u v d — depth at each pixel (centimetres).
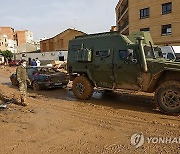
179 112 683
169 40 3188
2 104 879
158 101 721
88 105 857
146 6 3441
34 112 759
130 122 629
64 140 507
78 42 966
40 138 522
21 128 593
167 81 705
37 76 1279
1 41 8088
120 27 4725
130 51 774
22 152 449
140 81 766
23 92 866
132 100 936
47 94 1144
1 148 470
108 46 852
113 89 862
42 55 4872
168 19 3175
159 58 804
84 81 949
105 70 859
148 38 838
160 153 429
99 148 459
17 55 5653
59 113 743
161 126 588
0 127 604
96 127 592
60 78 1287
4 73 2716
